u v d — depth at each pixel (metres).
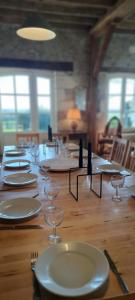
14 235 1.06
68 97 5.54
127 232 1.08
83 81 5.56
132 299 0.61
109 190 1.61
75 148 3.10
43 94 5.45
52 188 1.64
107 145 5.45
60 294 0.70
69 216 1.23
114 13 3.76
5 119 5.38
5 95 5.25
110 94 5.90
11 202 1.36
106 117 5.97
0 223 1.17
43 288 0.74
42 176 1.92
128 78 5.96
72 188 1.65
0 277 0.80
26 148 3.22
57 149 2.99
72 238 1.03
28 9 3.93
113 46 5.61
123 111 6.14
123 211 1.29
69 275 0.80
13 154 2.75
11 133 5.46
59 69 5.30
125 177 1.88
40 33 2.66
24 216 1.19
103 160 2.46
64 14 4.27
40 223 1.16
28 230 1.10
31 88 5.35
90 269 0.82
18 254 0.92
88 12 4.19
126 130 6.27
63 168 2.05
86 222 1.17
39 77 5.34
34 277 0.80
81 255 0.88
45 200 1.44
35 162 2.39
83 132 5.66
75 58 5.40
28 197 1.46
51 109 5.57
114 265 0.85
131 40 5.69
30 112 5.48
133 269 0.83
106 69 5.67
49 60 5.25
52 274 0.80
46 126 5.64
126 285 0.75
